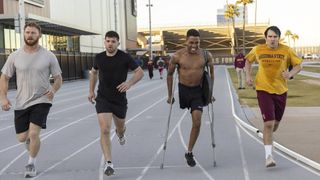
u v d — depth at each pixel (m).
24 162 8.33
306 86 25.83
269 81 7.35
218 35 127.81
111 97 7.16
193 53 7.32
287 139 9.78
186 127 12.16
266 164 7.37
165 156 8.52
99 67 7.12
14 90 29.80
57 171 7.57
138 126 12.49
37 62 6.93
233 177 6.91
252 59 7.52
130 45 92.25
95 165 7.96
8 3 42.50
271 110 7.32
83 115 15.47
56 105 19.28
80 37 62.88
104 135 7.02
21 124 7.11
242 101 18.16
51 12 71.19
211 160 8.12
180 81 7.45
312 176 6.88
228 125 12.30
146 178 7.00
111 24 78.75
